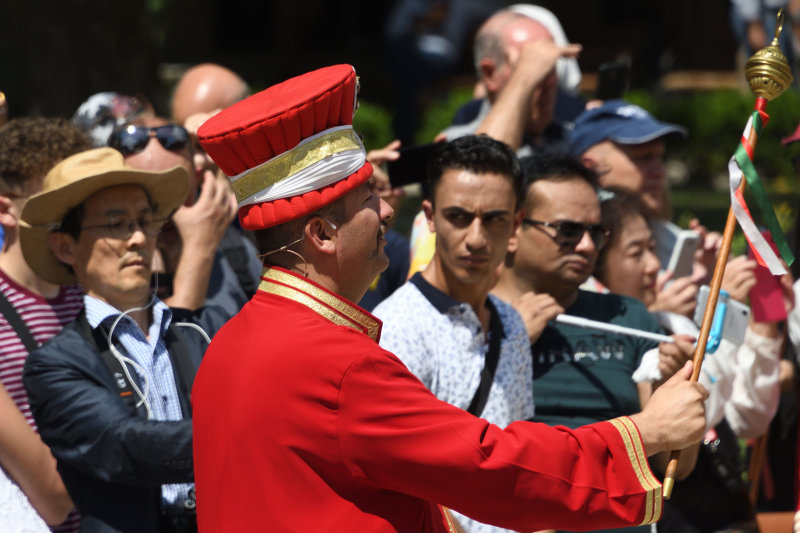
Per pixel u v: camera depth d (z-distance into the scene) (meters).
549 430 8.03
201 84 16.81
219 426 8.32
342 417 7.80
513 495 7.79
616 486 8.03
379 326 8.65
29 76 34.66
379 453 7.77
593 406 12.59
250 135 8.10
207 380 8.59
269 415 7.96
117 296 11.30
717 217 41.09
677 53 67.00
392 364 7.95
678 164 52.31
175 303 12.85
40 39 34.12
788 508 15.55
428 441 7.73
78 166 11.30
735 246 24.72
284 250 8.41
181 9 72.00
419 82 45.91
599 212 13.27
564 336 12.92
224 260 14.30
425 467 7.71
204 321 12.36
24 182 12.23
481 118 19.22
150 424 10.51
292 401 7.90
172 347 11.70
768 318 14.46
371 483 7.92
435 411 7.82
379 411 7.77
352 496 7.98
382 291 15.98
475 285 11.68
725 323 12.48
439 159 11.83
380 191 15.29
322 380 7.85
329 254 8.36
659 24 68.81
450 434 7.74
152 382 11.29
